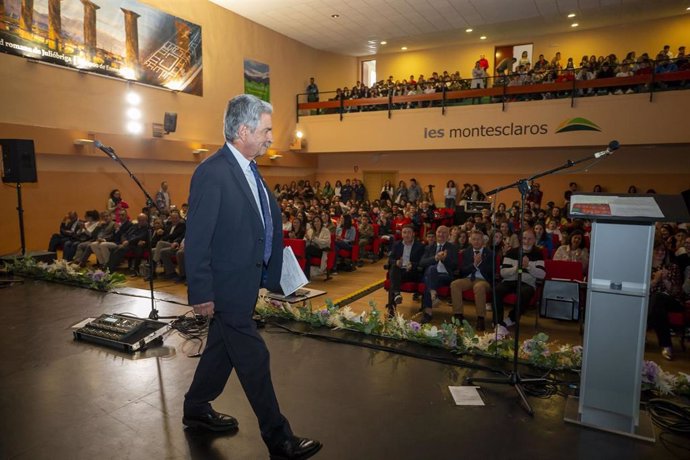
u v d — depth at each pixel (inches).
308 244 297.4
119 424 90.7
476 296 188.5
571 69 456.8
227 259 75.5
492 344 127.0
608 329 89.9
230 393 104.3
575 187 515.5
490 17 518.3
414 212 415.8
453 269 210.4
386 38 601.9
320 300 238.1
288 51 593.6
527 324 202.8
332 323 151.3
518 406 100.1
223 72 498.9
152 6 415.5
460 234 264.5
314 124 591.2
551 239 265.4
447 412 97.1
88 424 90.6
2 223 332.5
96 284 203.0
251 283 77.0
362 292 260.2
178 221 305.3
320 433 88.3
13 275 227.6
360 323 146.1
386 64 684.7
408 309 226.2
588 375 92.1
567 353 122.0
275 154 576.1
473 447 84.2
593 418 91.9
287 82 593.6
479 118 489.1
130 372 115.6
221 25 492.7
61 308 172.2
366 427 90.7
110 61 382.0
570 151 527.2
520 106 469.1
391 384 110.6
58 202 365.7
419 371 118.3
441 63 647.8
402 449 83.2
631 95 422.9
